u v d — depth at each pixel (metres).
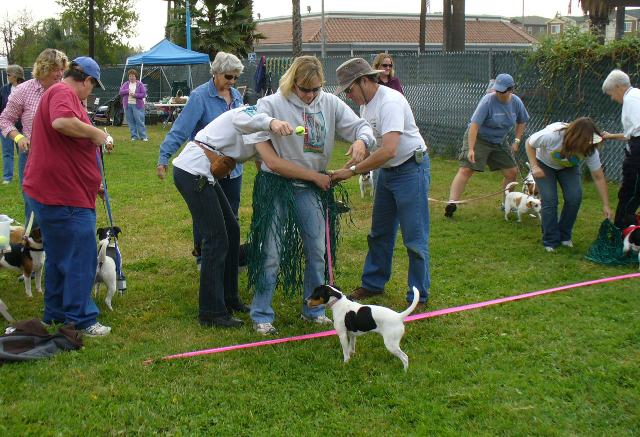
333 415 3.34
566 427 3.21
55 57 4.72
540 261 6.14
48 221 4.26
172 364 3.91
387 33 39.38
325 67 17.61
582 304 4.92
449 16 22.36
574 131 6.02
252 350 4.14
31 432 3.12
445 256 6.32
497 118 7.69
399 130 4.38
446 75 13.05
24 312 4.91
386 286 5.47
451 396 3.50
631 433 3.15
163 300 5.15
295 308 4.98
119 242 6.86
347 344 3.96
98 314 4.51
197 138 4.44
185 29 25.48
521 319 4.65
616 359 3.96
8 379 3.65
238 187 5.56
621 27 15.37
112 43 44.28
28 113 5.83
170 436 3.14
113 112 21.91
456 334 4.39
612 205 8.36
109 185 10.09
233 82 5.46
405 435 3.14
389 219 5.04
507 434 3.15
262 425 3.25
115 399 3.47
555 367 3.86
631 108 6.05
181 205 8.70
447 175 10.91
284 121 4.10
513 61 11.32
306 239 4.49
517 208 7.66
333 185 4.42
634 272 5.75
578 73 10.05
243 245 5.51
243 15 25.75
